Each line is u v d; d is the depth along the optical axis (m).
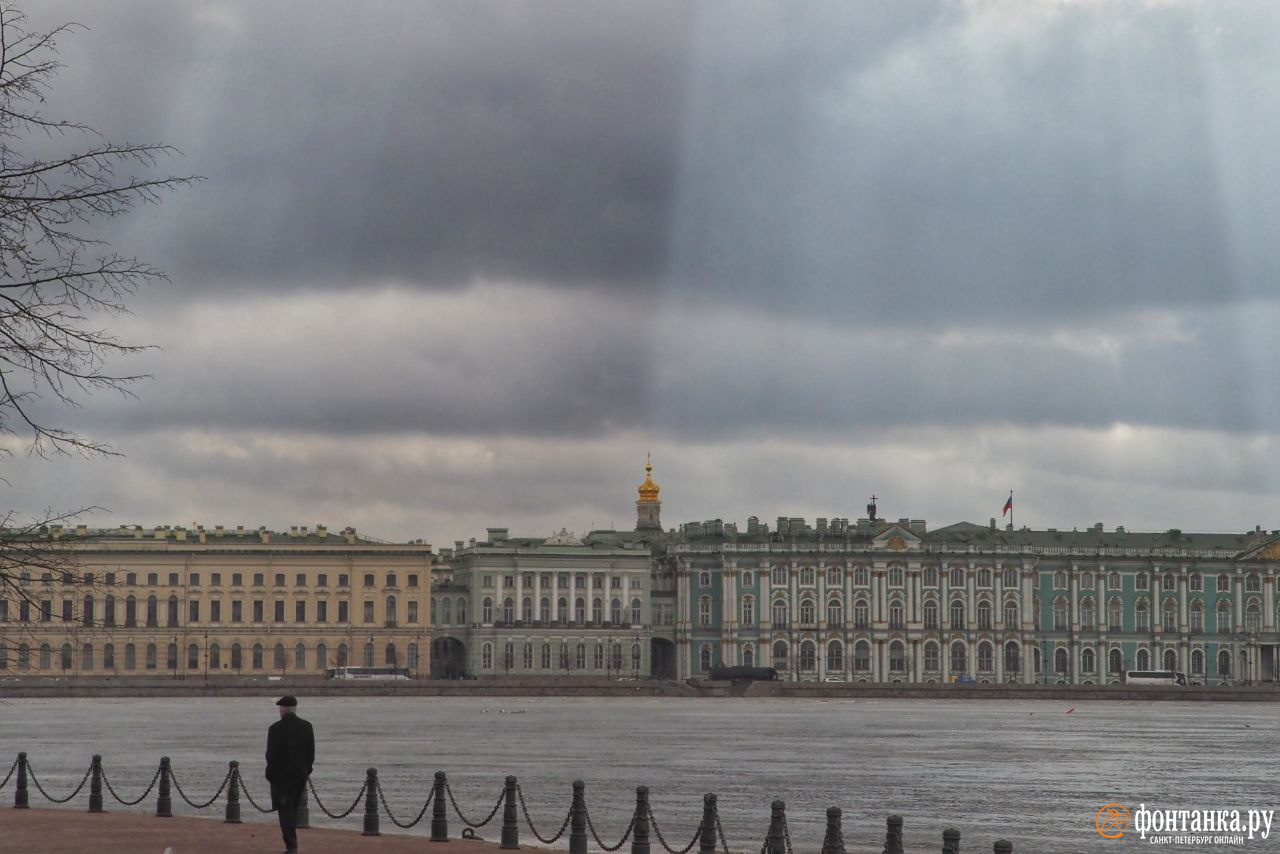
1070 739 131.38
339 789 83.19
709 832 51.91
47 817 60.06
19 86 36.69
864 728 146.12
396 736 127.94
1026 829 70.31
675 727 144.62
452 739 124.50
